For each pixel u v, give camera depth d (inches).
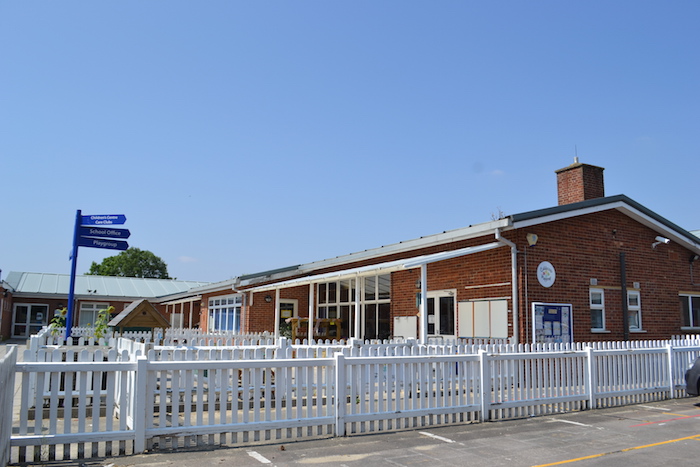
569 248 572.7
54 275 1745.8
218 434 304.8
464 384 363.6
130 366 269.7
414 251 660.7
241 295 927.0
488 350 397.4
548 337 533.3
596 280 589.3
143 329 766.5
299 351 327.3
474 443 296.8
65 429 257.9
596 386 417.1
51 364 255.9
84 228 456.4
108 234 462.3
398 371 335.3
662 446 295.1
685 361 481.1
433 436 311.7
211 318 1111.6
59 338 479.8
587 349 415.8
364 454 270.2
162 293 1760.6
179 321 1531.7
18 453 251.6
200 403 286.4
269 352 383.9
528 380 384.8
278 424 297.0
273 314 893.8
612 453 279.4
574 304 565.3
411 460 260.7
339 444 290.0
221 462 251.3
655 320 644.7
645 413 394.6
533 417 374.0
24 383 252.4
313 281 654.5
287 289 908.0
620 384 433.4
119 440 262.1
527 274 532.1
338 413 310.7
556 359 400.2
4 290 1366.9
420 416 337.4
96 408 263.4
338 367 313.4
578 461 264.1
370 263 733.9
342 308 816.9
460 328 589.6
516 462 260.7
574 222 581.3
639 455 275.9
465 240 588.4
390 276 708.0
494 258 554.3
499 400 368.8
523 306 523.5
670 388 462.3
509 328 528.7
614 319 601.3
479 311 565.3
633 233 642.2
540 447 289.7
